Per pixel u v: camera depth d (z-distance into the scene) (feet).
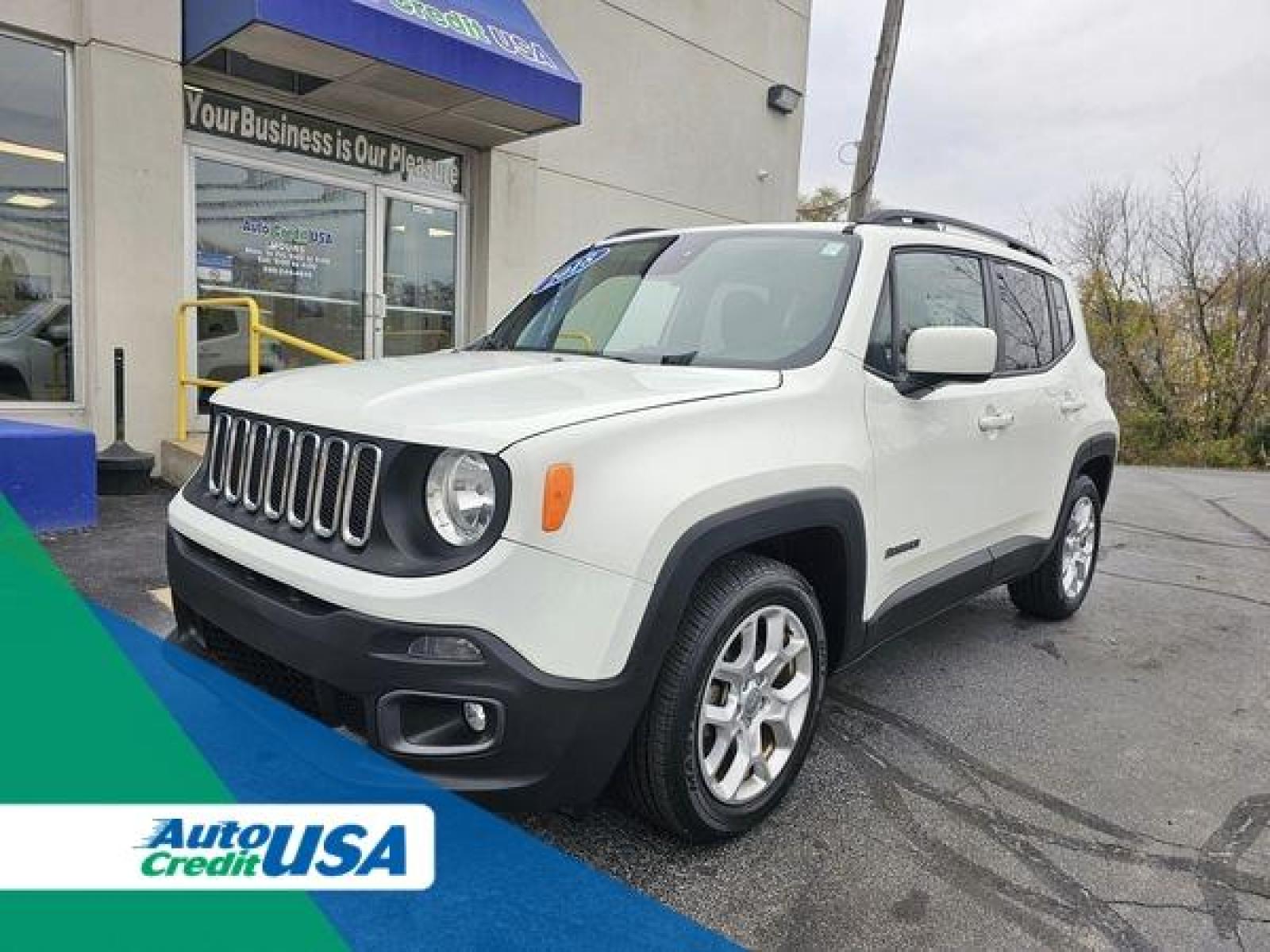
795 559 10.25
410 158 30.32
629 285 12.44
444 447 7.41
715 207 41.57
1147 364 90.07
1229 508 35.01
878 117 36.27
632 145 37.37
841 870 8.65
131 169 22.53
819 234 11.82
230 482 9.23
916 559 11.43
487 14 26.94
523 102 26.68
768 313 10.88
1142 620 17.67
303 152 27.68
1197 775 11.05
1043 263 16.07
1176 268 89.10
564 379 9.16
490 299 32.30
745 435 8.75
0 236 21.54
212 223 26.04
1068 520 15.83
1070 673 14.37
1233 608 18.94
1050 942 7.75
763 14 42.50
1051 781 10.70
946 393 11.76
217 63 24.63
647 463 7.86
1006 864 8.93
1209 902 8.46
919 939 7.73
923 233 12.46
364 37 22.76
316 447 8.13
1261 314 84.17
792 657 9.43
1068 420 15.35
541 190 34.42
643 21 36.96
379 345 30.17
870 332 10.66
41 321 22.33
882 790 10.25
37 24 21.13
